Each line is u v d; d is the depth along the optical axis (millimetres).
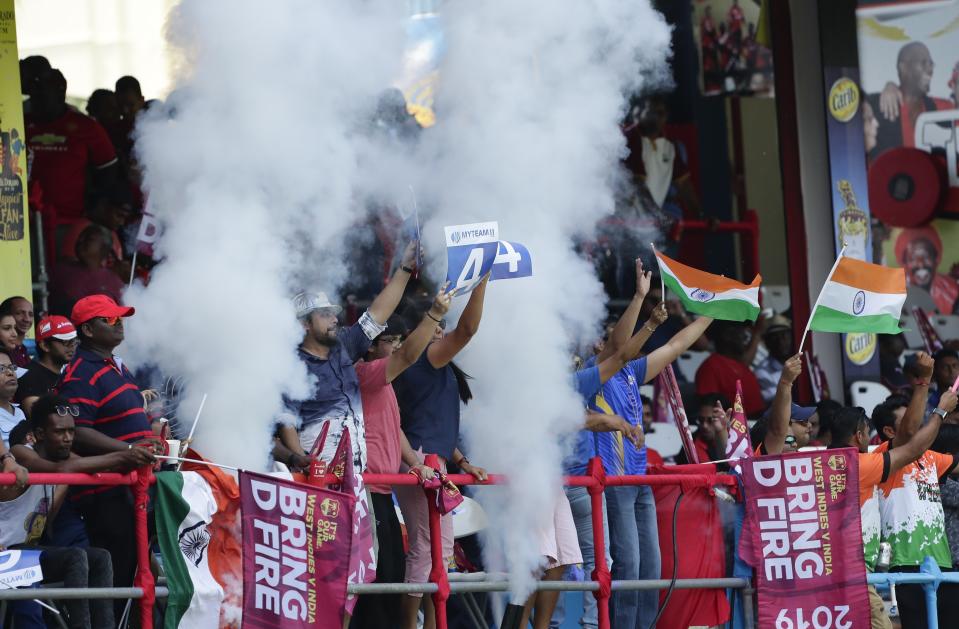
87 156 32156
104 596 18188
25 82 31922
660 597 22953
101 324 19688
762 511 22531
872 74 39125
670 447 35312
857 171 38719
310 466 19734
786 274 44312
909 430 24047
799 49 39375
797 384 37719
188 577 18750
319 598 18891
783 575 22328
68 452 18938
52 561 18906
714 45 43719
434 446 21500
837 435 25031
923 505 24688
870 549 24422
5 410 21484
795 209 38969
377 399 21016
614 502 22984
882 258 39031
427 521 21078
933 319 38906
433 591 20078
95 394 19562
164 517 18734
